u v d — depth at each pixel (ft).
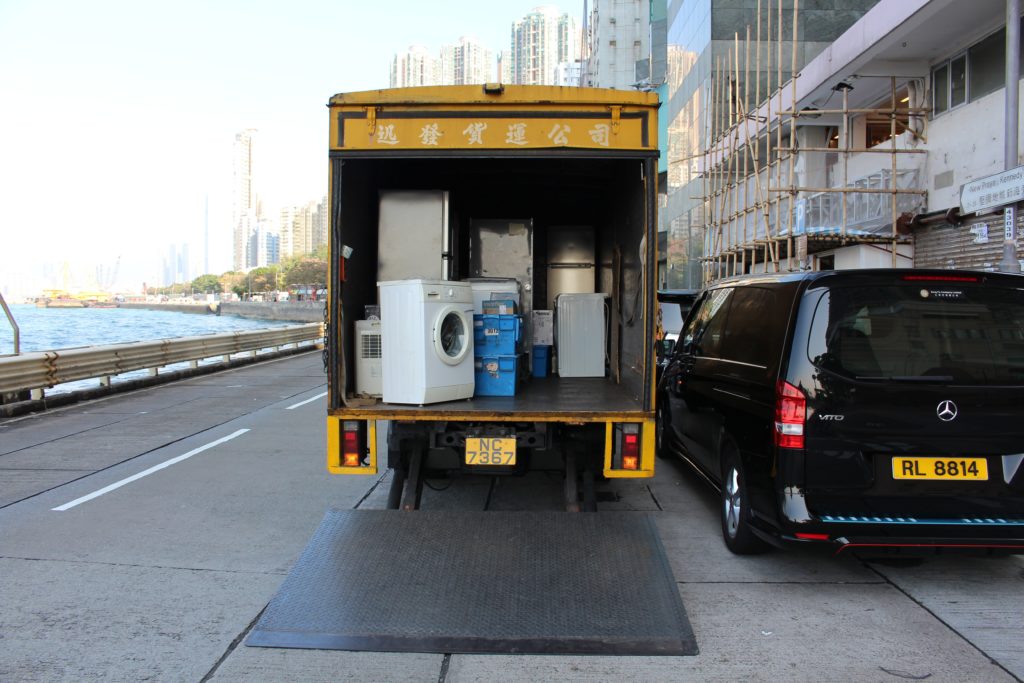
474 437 15.43
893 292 13.16
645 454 14.88
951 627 12.07
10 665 10.83
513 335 17.13
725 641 11.58
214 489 21.26
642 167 15.65
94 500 20.04
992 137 42.98
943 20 43.01
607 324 21.57
